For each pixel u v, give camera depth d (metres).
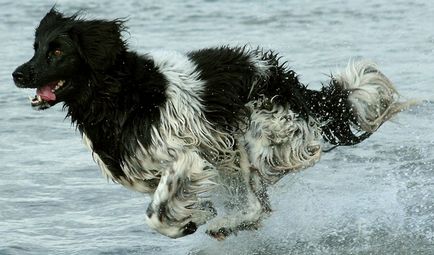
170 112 11.32
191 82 11.55
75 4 32.03
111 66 11.16
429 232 12.06
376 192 13.55
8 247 11.88
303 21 29.20
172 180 11.37
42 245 12.02
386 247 11.64
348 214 12.78
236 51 12.20
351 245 11.79
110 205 13.67
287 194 13.23
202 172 11.43
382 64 22.09
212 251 11.96
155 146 11.30
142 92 11.27
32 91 20.91
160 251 11.92
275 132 11.95
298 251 11.76
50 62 11.02
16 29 28.23
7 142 16.98
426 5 32.00
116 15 30.19
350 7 31.91
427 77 20.48
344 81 12.77
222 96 11.65
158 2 32.78
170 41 25.38
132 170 11.55
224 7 32.00
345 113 12.67
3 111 19.12
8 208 13.46
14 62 23.48
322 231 12.29
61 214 13.28
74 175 15.05
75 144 16.95
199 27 28.14
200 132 11.48
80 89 11.21
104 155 11.53
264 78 12.02
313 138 12.30
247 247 12.01
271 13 30.70
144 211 13.41
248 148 11.92
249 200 12.11
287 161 12.12
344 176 14.33
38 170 15.30
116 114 11.26
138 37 26.14
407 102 12.77
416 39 25.59
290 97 12.14
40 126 18.12
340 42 25.42
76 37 11.05
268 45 24.88
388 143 16.08
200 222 11.73
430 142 16.05
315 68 21.73
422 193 13.46
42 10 31.14
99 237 12.37
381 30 27.30
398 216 12.65
